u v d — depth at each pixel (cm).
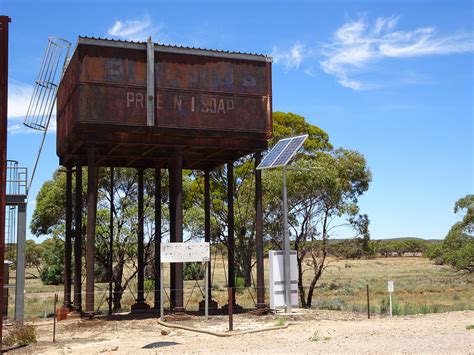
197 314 2825
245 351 1619
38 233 5000
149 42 2591
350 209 4162
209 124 2669
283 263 2692
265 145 2814
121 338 2103
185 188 5094
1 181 1862
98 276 5631
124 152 2944
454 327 2061
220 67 2725
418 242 17238
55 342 2050
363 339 1798
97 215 4347
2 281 1850
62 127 2884
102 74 2528
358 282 6894
